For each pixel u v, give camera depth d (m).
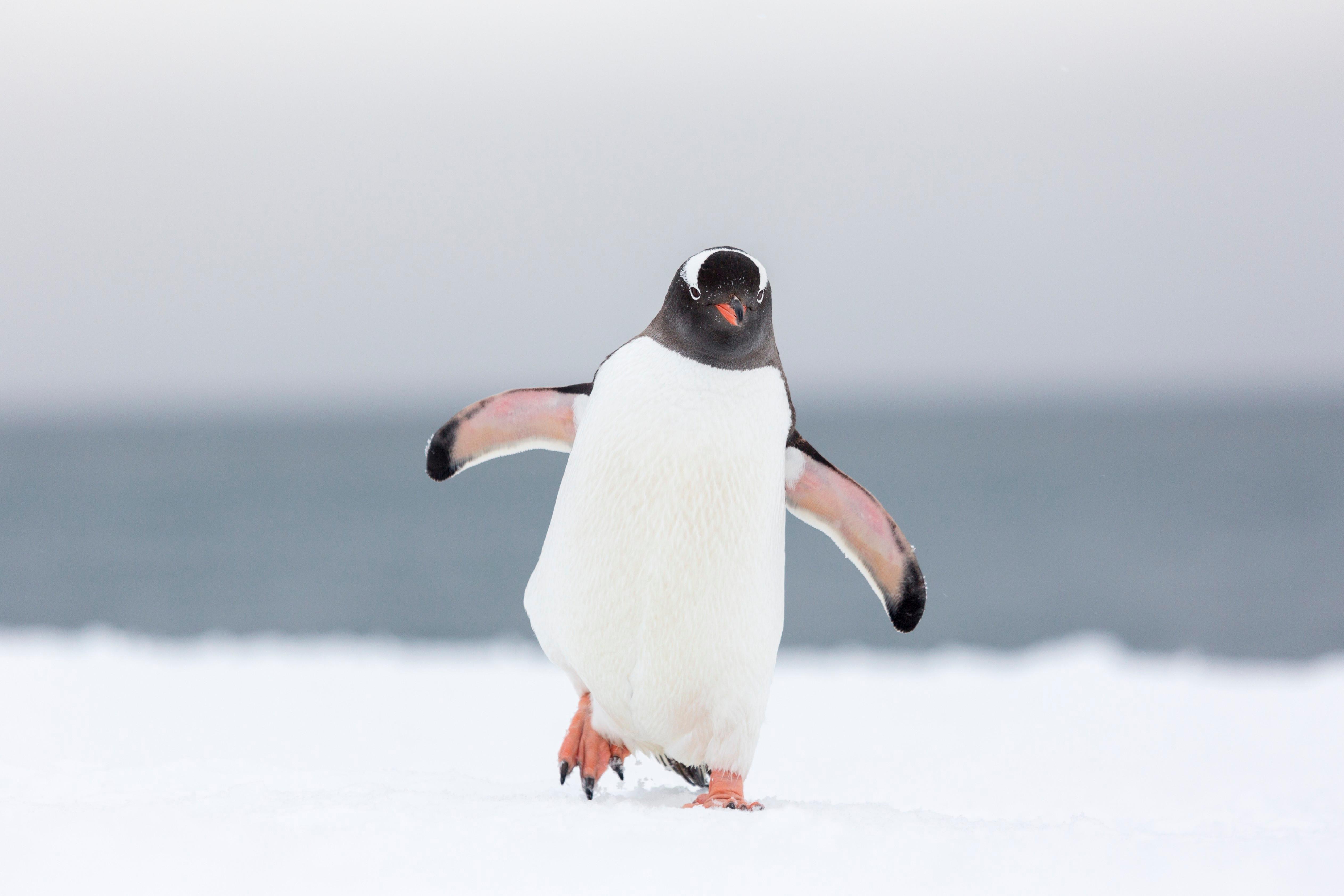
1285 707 27.14
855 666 36.94
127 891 8.71
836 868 9.62
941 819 11.73
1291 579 87.00
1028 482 153.00
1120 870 9.77
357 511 127.94
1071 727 25.02
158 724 22.95
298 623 70.56
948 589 83.88
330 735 22.86
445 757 21.12
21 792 13.09
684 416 12.62
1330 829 11.71
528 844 9.77
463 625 69.94
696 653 12.94
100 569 91.75
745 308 12.49
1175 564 94.81
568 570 13.13
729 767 13.36
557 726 24.75
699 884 9.20
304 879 8.98
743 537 12.81
